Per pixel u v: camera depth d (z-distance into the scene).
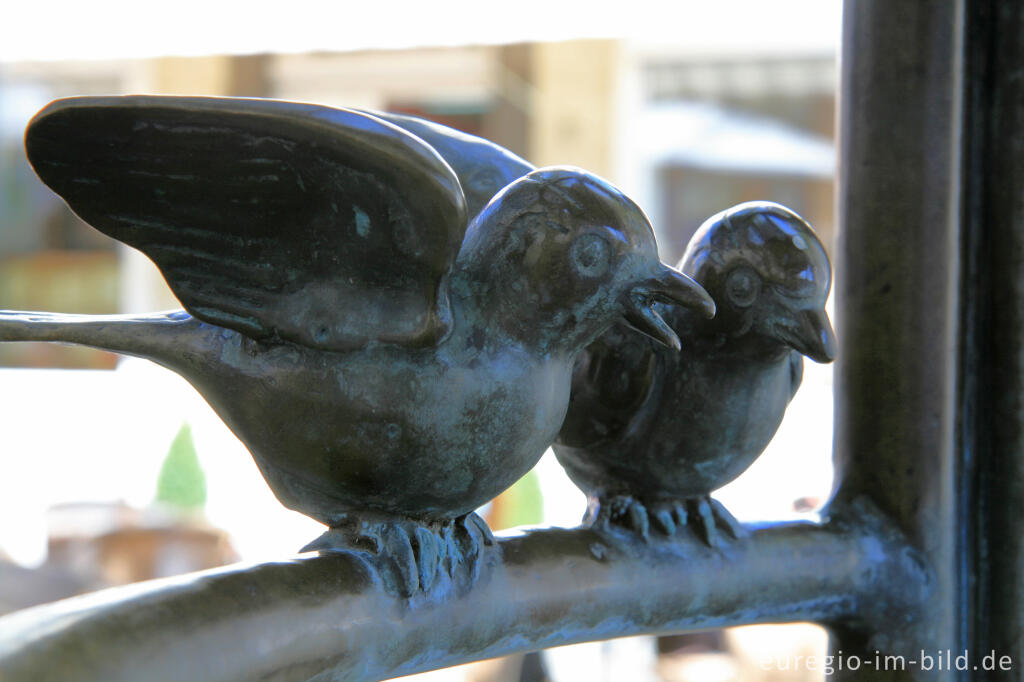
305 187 1.58
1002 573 1.79
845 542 1.74
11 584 4.79
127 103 1.55
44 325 1.60
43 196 8.10
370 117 1.56
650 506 1.69
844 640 1.75
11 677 1.49
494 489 1.62
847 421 1.77
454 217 1.57
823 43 7.40
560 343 1.62
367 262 1.59
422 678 3.59
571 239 1.61
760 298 1.67
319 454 1.60
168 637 1.53
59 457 6.77
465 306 1.61
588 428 1.69
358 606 1.59
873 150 1.77
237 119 1.55
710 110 7.71
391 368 1.60
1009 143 1.79
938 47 1.77
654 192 7.85
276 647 1.56
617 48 7.42
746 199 7.85
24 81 7.88
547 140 7.50
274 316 1.60
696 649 4.94
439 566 1.61
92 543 5.12
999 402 1.79
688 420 1.68
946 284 1.77
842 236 1.79
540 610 1.64
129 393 7.62
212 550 5.22
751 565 1.70
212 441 7.02
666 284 1.62
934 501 1.76
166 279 1.60
